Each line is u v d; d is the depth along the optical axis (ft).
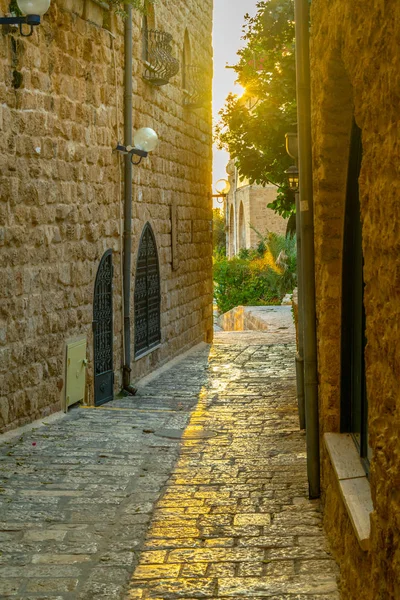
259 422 31.37
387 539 10.21
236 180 148.97
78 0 33.83
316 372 20.42
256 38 50.57
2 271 27.55
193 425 30.71
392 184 9.64
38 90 30.07
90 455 25.30
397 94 9.16
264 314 80.43
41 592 14.99
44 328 30.86
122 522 18.88
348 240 18.24
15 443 26.73
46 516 19.26
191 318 57.26
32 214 29.68
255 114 51.21
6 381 27.84
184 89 54.65
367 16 10.53
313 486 20.39
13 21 25.50
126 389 40.40
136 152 39.91
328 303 18.70
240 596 14.60
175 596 14.71
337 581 15.12
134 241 42.93
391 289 9.86
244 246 142.00
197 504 20.22
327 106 16.61
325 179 17.95
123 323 40.81
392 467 9.86
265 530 18.17
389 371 10.08
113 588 15.11
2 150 27.37
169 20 50.11
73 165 33.63
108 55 37.78
